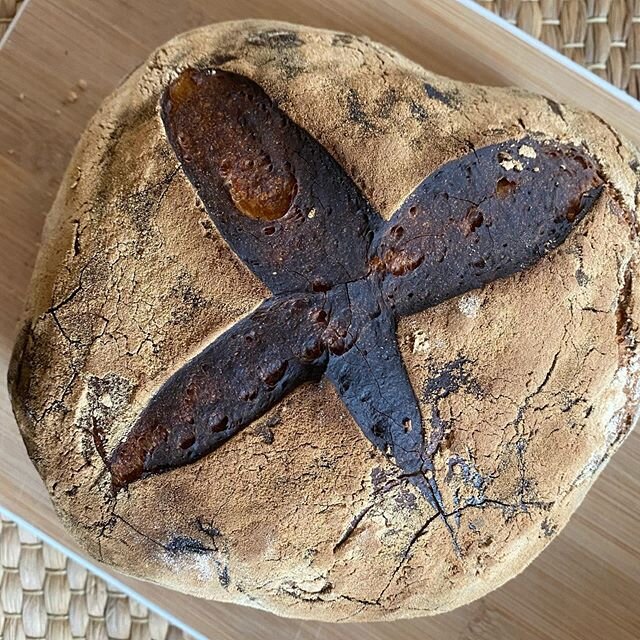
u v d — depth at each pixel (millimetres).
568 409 338
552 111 352
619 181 350
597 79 422
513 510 337
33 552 439
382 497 326
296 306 320
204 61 337
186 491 325
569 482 342
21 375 337
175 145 328
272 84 328
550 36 436
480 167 331
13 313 423
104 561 349
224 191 324
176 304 321
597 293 338
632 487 428
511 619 429
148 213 324
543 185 336
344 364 320
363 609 347
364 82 336
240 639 422
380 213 320
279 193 323
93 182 335
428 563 336
